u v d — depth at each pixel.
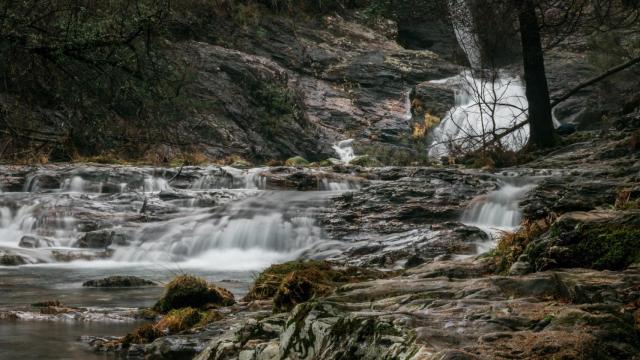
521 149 21.66
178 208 15.45
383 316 2.91
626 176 14.98
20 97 18.16
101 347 5.17
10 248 12.94
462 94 32.84
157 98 16.81
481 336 2.72
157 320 6.27
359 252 11.61
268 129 28.69
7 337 5.54
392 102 33.81
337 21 37.56
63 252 12.88
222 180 18.95
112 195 16.31
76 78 16.12
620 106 28.33
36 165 19.09
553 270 4.15
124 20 15.21
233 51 30.53
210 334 5.22
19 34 14.55
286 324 3.24
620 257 4.21
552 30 22.61
